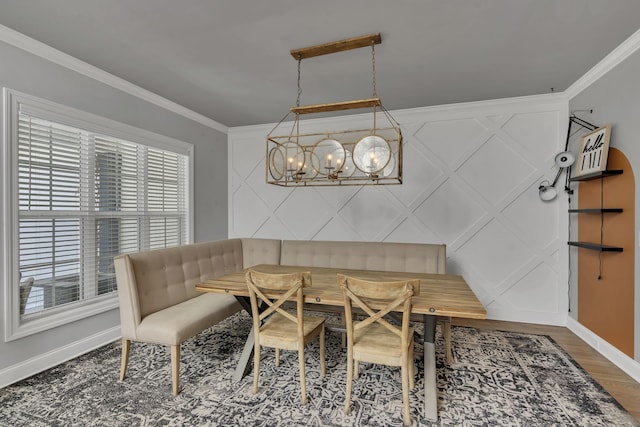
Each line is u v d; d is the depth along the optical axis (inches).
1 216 86.7
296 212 175.6
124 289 89.4
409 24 82.4
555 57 100.3
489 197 142.3
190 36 89.1
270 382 88.1
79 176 109.2
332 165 97.0
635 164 90.2
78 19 81.1
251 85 124.3
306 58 101.3
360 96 135.4
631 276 91.9
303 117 166.7
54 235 101.5
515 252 139.3
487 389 84.5
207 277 125.1
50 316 98.0
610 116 101.4
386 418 72.9
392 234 156.9
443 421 71.7
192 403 78.3
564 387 85.4
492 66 106.7
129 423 70.7
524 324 135.7
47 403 78.0
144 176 135.4
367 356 73.7
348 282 72.8
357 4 74.2
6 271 87.4
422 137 151.4
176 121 149.6
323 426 70.2
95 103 111.4
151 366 97.0
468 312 67.6
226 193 186.7
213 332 125.1
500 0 73.0
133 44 93.8
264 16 79.3
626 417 72.9
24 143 93.3
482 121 142.6
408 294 67.7
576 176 117.3
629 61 92.7
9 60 87.9
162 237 144.9
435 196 150.0
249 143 185.3
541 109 134.9
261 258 148.9
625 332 94.4
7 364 87.3
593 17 79.4
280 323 89.0
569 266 130.7
